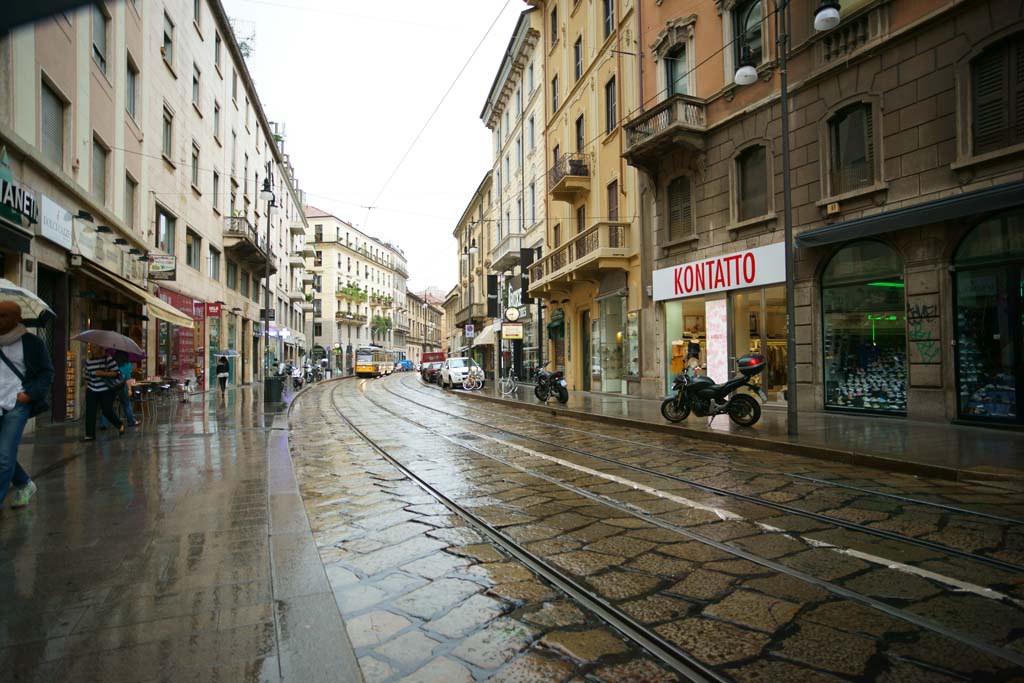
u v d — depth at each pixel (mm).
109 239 13891
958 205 9195
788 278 9164
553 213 25688
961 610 3033
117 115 15102
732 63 14367
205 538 4199
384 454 8359
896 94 10633
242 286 31719
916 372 10344
